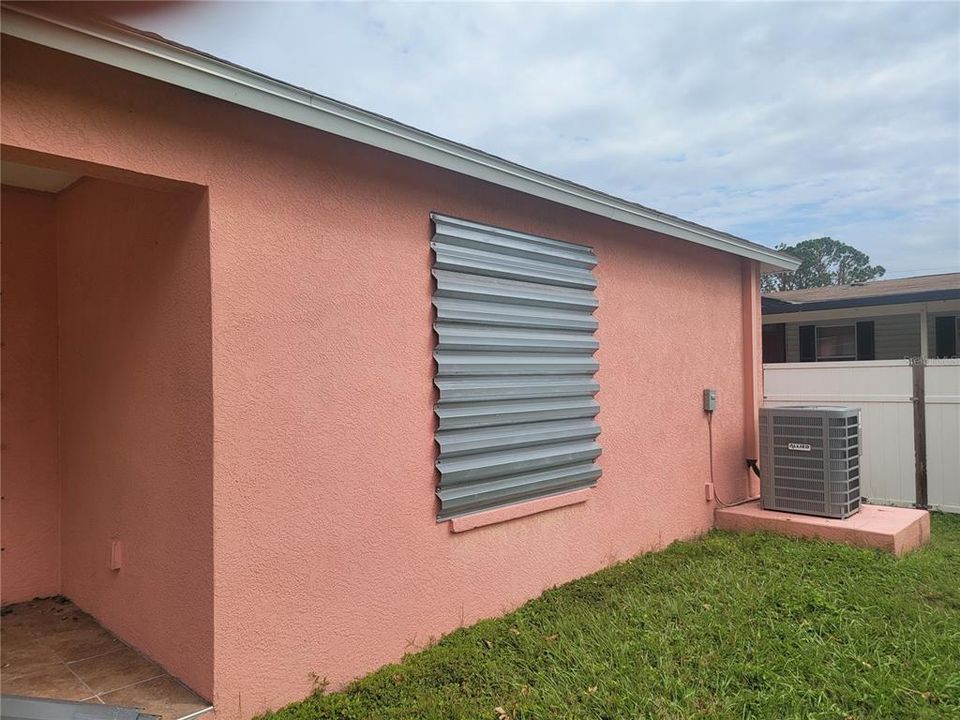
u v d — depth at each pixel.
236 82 2.71
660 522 5.89
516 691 3.21
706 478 6.56
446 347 3.90
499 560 4.30
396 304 3.63
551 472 4.70
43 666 3.19
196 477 2.92
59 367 4.19
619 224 5.45
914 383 7.75
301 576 3.14
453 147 3.65
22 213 4.07
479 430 4.15
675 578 4.84
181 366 3.00
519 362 4.43
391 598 3.58
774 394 8.73
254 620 2.95
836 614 4.08
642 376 5.71
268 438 3.02
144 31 2.42
